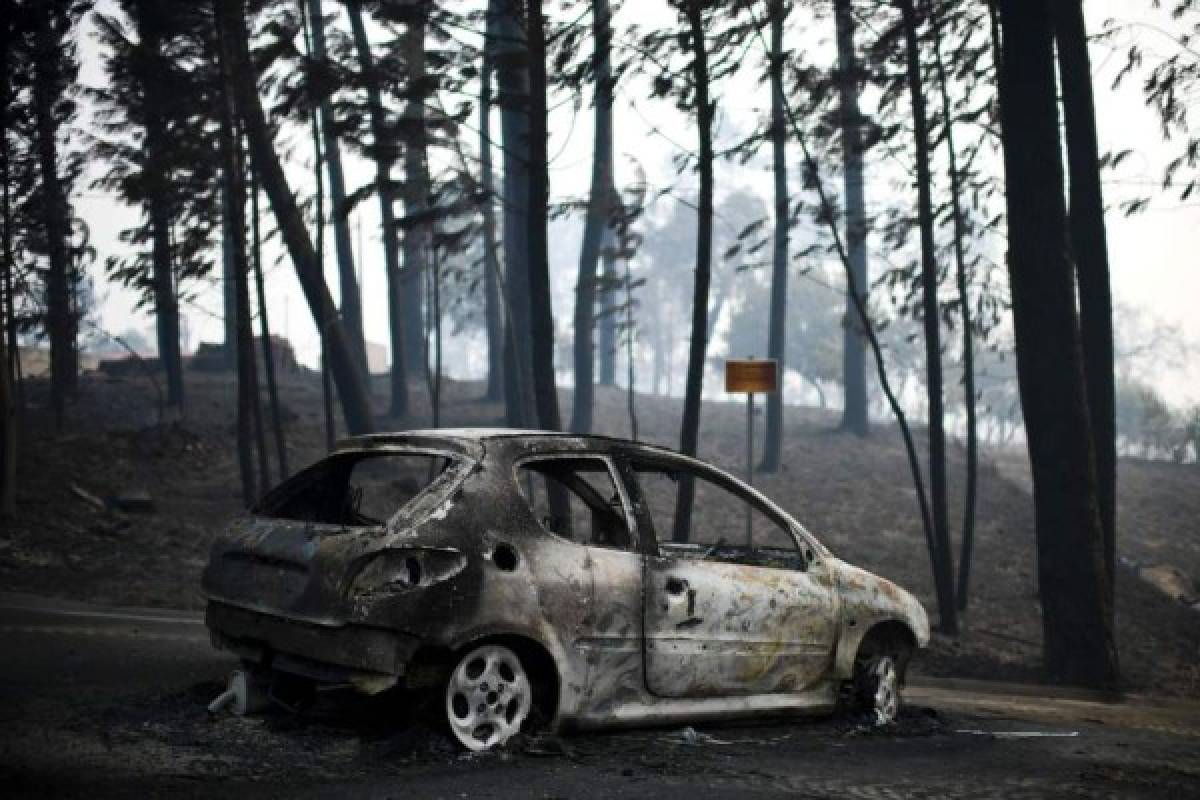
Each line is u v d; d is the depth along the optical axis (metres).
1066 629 14.66
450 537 5.76
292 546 5.90
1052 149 14.86
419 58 18.73
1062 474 14.77
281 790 5.07
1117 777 6.57
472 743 5.76
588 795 5.20
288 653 5.94
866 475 30.98
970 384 20.11
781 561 7.71
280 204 25.78
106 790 4.99
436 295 24.22
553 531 6.91
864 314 18.31
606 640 6.24
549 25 15.30
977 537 25.92
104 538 19.64
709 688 6.73
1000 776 6.36
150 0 20.34
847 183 34.56
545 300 15.04
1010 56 15.08
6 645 9.80
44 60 22.16
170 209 21.47
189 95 21.03
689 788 5.46
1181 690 16.34
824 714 7.41
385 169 19.86
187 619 13.34
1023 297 14.98
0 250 25.11
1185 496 32.09
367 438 6.61
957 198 18.81
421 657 5.74
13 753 5.63
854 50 18.69
